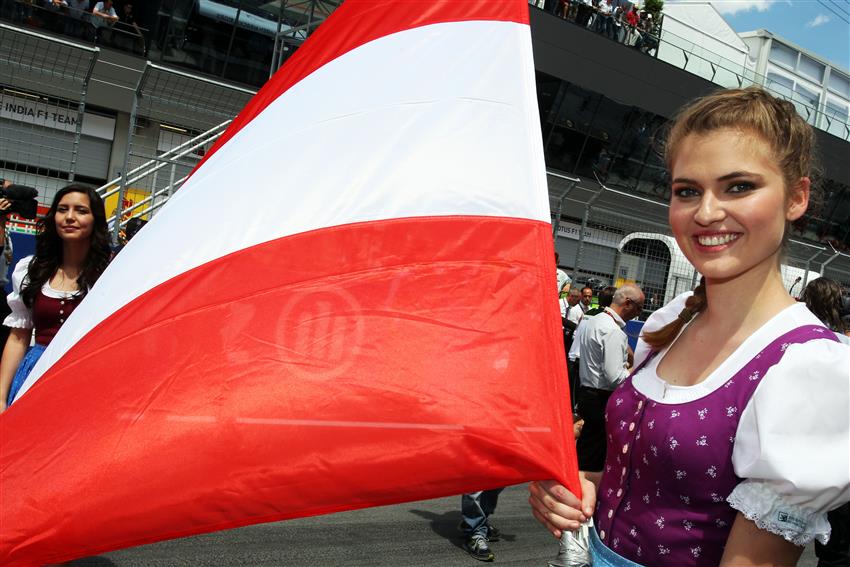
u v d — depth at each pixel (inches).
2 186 198.7
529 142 72.9
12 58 252.1
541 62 633.0
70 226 131.8
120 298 74.6
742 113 49.5
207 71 545.0
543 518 61.1
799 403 43.8
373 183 74.2
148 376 66.7
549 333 65.7
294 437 62.1
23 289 134.0
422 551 160.1
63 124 264.8
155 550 142.5
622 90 671.8
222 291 71.3
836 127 781.3
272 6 556.7
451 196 72.4
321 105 79.4
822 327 47.4
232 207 76.7
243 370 65.3
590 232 366.6
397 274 69.7
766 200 48.7
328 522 172.4
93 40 497.0
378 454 61.7
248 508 61.6
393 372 64.1
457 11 79.2
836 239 721.0
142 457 62.2
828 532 45.1
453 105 75.7
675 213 52.5
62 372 69.7
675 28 708.0
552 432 61.6
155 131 292.2
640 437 52.0
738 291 50.8
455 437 61.6
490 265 69.2
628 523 52.4
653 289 367.9
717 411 48.0
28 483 62.4
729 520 47.9
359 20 82.1
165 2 512.1
